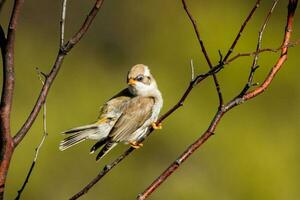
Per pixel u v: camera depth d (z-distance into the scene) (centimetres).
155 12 2181
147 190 584
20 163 1706
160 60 2038
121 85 2139
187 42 2008
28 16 2325
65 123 1845
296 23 1994
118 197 1750
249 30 1975
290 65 1859
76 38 530
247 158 1708
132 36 2223
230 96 1819
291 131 1791
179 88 1894
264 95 1825
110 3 2258
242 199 1689
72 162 1731
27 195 1705
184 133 1786
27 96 1967
